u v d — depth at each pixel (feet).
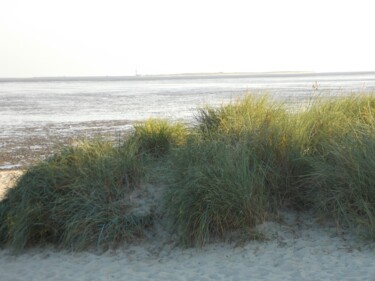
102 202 17.26
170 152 19.19
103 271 14.75
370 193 15.26
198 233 15.55
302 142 17.61
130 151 19.15
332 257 14.03
